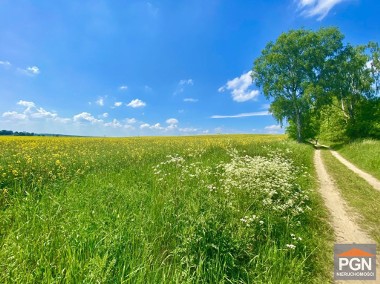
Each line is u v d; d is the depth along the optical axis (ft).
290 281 11.87
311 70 122.83
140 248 11.88
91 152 49.44
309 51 121.19
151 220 14.74
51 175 24.23
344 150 84.53
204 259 11.65
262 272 12.25
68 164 32.19
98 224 13.00
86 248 11.21
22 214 14.53
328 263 14.62
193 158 40.27
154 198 18.38
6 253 10.45
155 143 82.84
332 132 129.18
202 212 14.82
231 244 12.89
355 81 122.42
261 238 15.35
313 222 20.08
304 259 13.42
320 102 120.16
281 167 29.66
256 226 15.92
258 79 134.00
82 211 15.08
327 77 122.42
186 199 17.94
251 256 13.35
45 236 11.82
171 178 24.56
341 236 18.48
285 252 14.20
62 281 9.38
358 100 123.24
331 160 64.08
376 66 118.11
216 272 11.39
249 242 14.11
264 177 25.05
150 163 35.63
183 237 12.85
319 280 13.04
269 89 127.85
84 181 23.58
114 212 14.82
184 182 23.13
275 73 129.18
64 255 10.73
